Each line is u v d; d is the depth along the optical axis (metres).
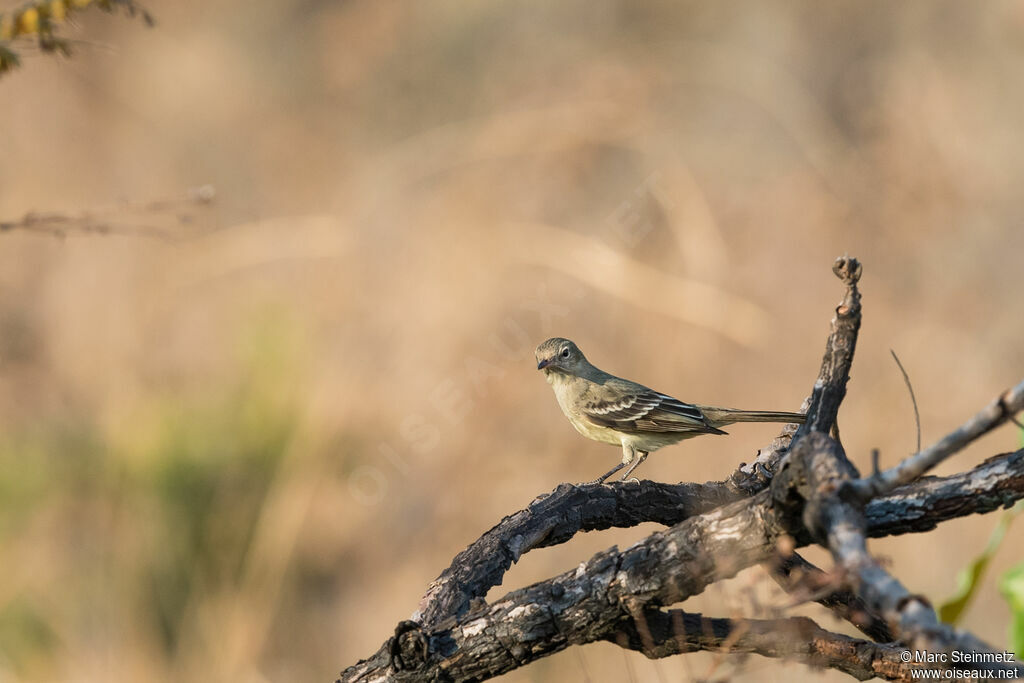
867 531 4.12
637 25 20.97
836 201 16.16
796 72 19.05
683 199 15.29
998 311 14.56
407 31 22.27
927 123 16.97
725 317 14.09
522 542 4.82
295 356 14.32
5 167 18.70
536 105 18.09
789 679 6.28
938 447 2.78
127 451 13.08
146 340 15.29
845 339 4.87
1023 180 16.22
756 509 3.62
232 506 12.48
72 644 11.27
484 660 4.06
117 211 5.16
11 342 15.45
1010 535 11.21
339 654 12.05
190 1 23.62
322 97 21.80
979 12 18.80
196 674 11.21
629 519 5.15
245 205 18.92
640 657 8.75
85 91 20.80
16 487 12.92
